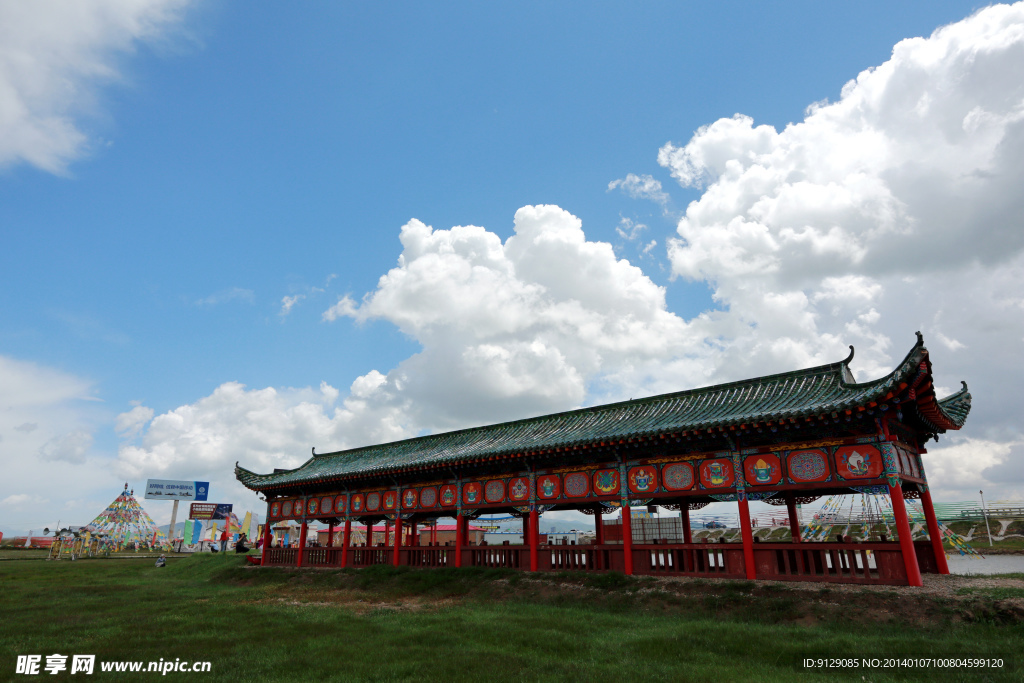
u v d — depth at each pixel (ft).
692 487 81.41
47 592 108.78
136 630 64.80
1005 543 210.18
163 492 385.91
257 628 65.62
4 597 100.53
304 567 131.44
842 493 84.89
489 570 97.55
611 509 101.50
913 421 76.89
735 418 75.00
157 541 379.76
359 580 110.73
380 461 131.23
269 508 149.69
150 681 43.73
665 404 96.32
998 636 50.49
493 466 104.94
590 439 86.89
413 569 108.17
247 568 139.03
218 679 44.06
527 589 88.28
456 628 62.95
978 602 56.08
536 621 65.67
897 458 69.31
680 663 46.68
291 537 274.57
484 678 42.47
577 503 97.40
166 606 86.89
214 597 100.83
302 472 148.46
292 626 66.44
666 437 79.97
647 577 81.71
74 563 219.20
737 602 68.85
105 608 85.15
